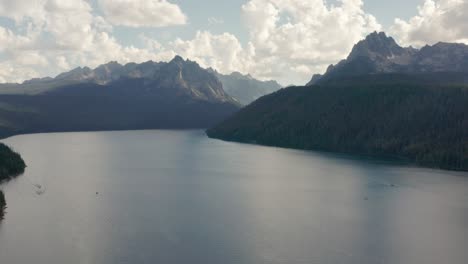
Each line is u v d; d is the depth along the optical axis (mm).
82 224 190875
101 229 184625
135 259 155000
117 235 177750
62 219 197625
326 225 193000
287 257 158000
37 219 197000
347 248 167000
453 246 170375
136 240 172625
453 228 190625
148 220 197125
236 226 189875
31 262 151750
